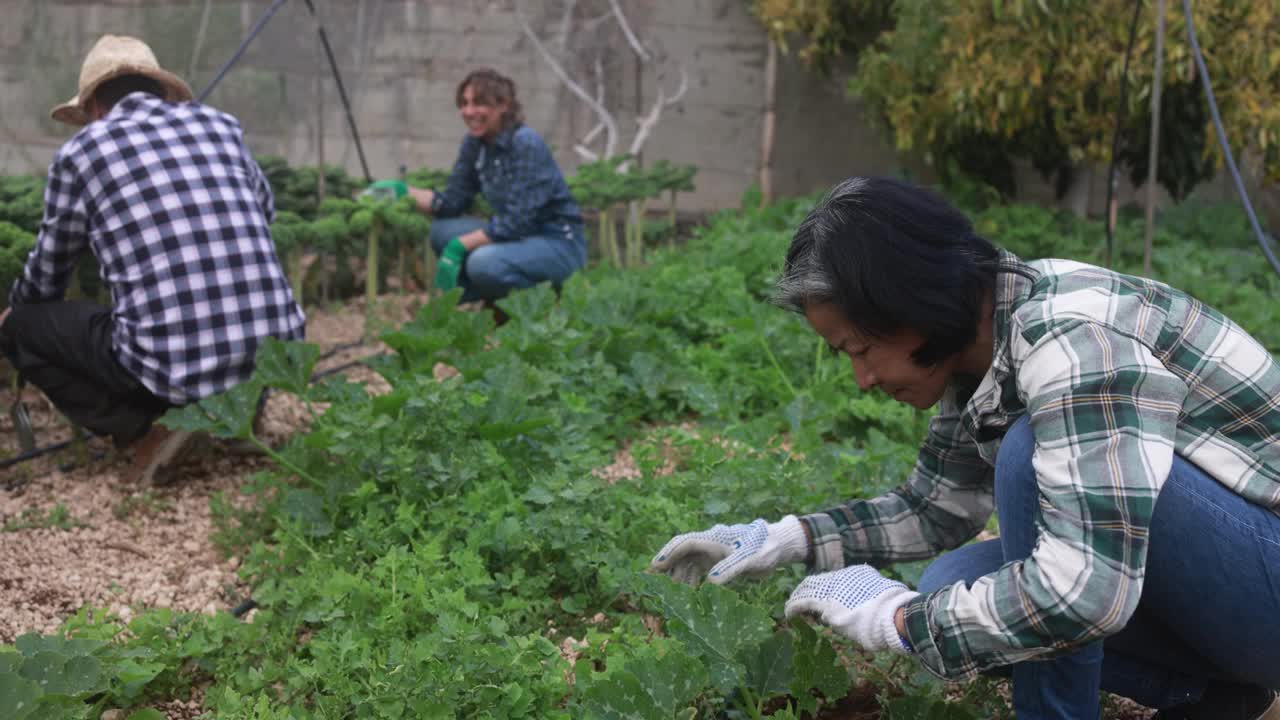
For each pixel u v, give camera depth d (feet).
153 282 11.21
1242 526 5.48
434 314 12.84
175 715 7.57
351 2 28.53
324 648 7.48
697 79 30.55
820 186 30.89
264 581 9.23
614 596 8.68
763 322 14.89
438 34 29.71
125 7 26.61
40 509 10.85
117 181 11.19
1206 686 6.48
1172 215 26.81
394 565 8.23
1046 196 30.32
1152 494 5.05
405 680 6.86
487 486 9.56
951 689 7.78
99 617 7.58
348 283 20.67
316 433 10.09
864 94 27.35
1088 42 23.06
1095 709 5.98
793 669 7.00
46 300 11.68
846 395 14.24
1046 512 5.27
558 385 12.72
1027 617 5.24
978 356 5.77
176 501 11.23
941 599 5.58
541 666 7.26
